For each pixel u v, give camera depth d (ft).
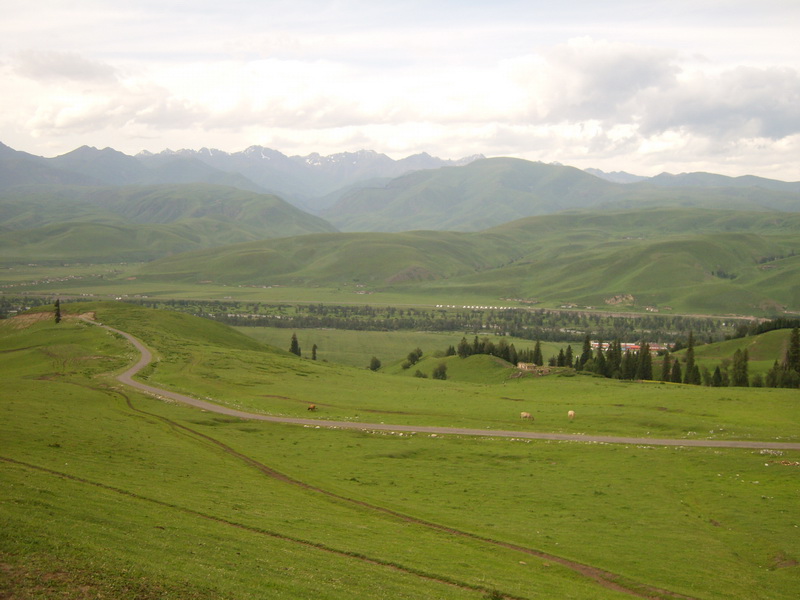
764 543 189.26
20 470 173.47
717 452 296.30
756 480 254.88
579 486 248.73
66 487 161.99
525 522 201.77
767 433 335.47
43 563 106.73
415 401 451.12
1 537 113.91
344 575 129.90
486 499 229.66
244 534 149.59
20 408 288.92
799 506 221.46
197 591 107.45
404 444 318.04
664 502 229.45
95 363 520.42
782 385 597.11
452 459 293.23
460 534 183.01
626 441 323.57
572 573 158.51
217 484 208.13
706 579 161.79
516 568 156.04
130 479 191.31
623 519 210.18
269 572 124.16
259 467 255.09
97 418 302.04
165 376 484.74
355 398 456.45
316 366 652.89
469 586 135.85
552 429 356.18
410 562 147.84
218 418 358.23
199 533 142.92
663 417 371.56
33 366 517.96
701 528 203.00
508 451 305.73
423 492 235.61
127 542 126.00
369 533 170.71
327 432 342.64
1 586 96.02
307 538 155.22
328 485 233.76
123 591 102.06
